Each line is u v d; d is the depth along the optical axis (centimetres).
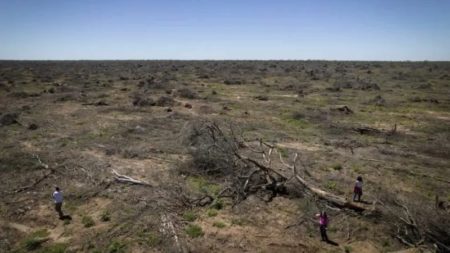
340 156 2272
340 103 4262
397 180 1897
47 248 1257
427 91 5319
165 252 1227
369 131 2886
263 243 1295
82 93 4891
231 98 4644
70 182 1808
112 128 2919
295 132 2877
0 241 1301
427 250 1214
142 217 1438
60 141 2517
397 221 1380
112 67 11988
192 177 1861
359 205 1551
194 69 10638
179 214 1477
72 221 1441
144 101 4000
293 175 1731
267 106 4038
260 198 1627
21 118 3278
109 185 1761
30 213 1502
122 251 1234
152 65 13412
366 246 1288
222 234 1340
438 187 1814
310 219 1434
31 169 1966
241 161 1884
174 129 2864
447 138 2692
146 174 1909
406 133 2900
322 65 12825
